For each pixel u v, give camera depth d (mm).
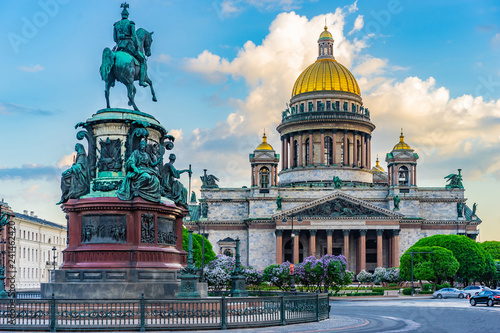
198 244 156500
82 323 40562
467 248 162750
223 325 40375
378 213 191375
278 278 131875
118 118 49438
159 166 51406
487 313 67250
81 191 48938
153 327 38938
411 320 55969
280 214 190750
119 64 51156
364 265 188875
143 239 47219
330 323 48031
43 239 192500
